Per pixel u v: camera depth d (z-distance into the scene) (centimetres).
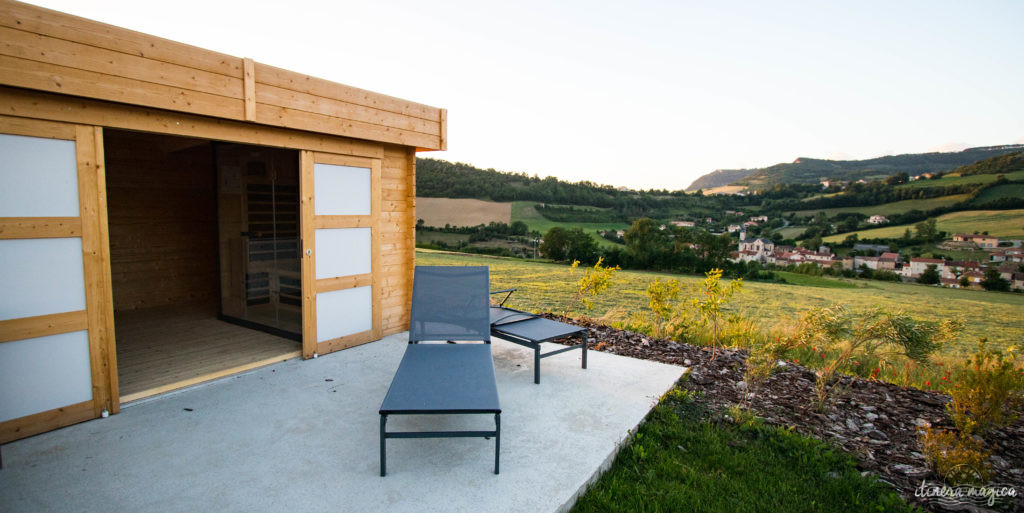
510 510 222
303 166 437
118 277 645
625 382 411
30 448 276
